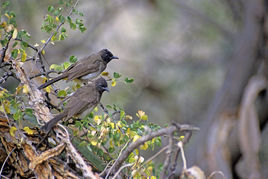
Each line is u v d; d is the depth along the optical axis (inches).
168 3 837.2
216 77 869.2
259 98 582.6
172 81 852.0
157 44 868.6
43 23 269.7
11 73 264.8
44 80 286.8
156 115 799.1
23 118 263.6
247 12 629.0
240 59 622.5
